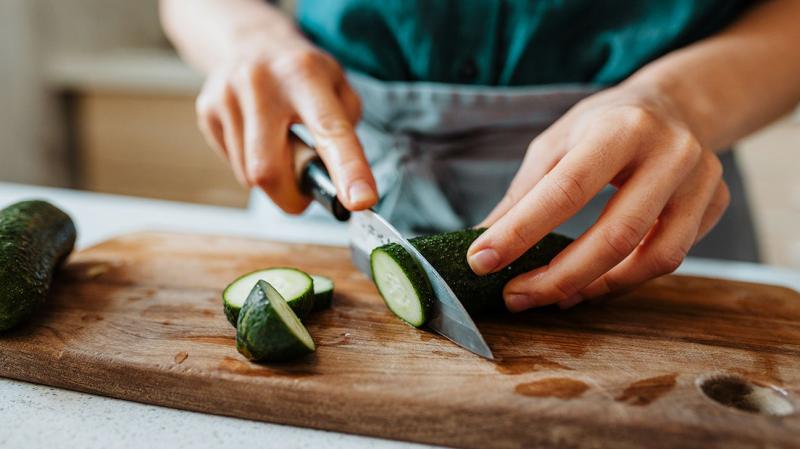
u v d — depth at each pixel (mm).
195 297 438
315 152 476
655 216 375
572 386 348
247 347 361
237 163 514
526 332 401
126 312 417
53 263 432
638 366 367
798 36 502
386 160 586
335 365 363
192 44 624
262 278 422
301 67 480
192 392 357
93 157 1225
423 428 339
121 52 1376
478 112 552
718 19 534
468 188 582
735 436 317
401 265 394
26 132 1145
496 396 340
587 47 546
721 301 450
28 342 381
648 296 455
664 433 321
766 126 528
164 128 1163
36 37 1141
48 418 351
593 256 378
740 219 611
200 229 633
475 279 397
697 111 449
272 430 348
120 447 333
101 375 367
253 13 603
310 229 632
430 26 551
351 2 560
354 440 344
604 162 373
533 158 420
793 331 411
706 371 365
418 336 394
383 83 583
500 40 557
